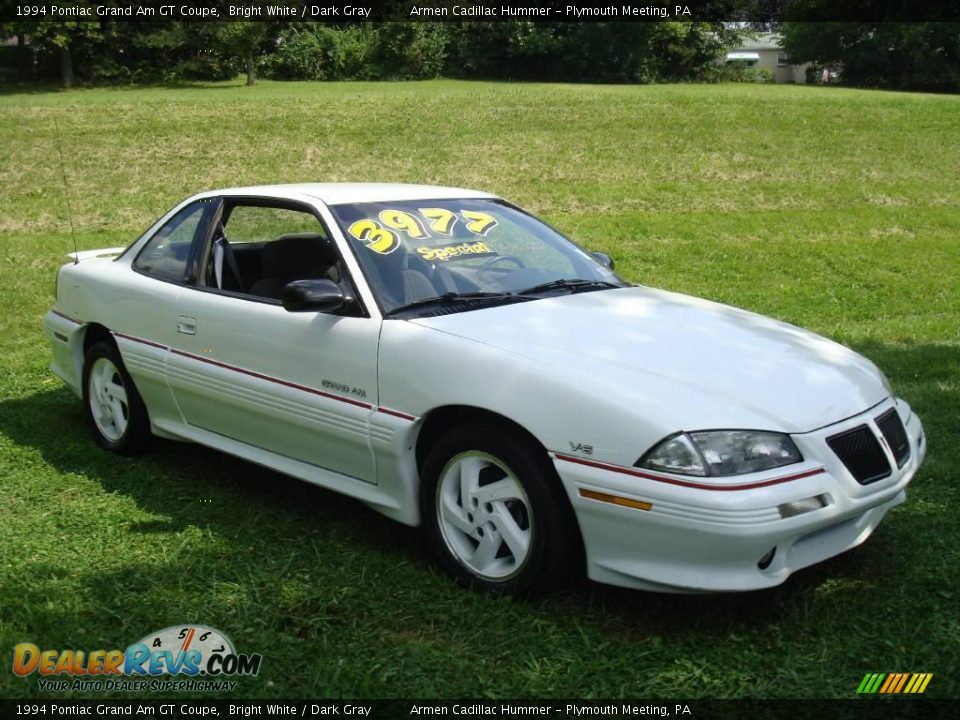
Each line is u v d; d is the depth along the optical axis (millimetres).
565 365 3381
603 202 15727
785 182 17359
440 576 3684
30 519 4281
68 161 17766
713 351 3609
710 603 3475
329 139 20219
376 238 4219
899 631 3258
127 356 4898
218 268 4656
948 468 4734
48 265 11195
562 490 3322
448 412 3635
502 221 4746
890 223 14516
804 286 11023
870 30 50438
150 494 4605
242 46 39844
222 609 3447
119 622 3373
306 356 4008
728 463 3068
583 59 49875
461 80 47531
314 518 4301
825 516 3160
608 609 3428
